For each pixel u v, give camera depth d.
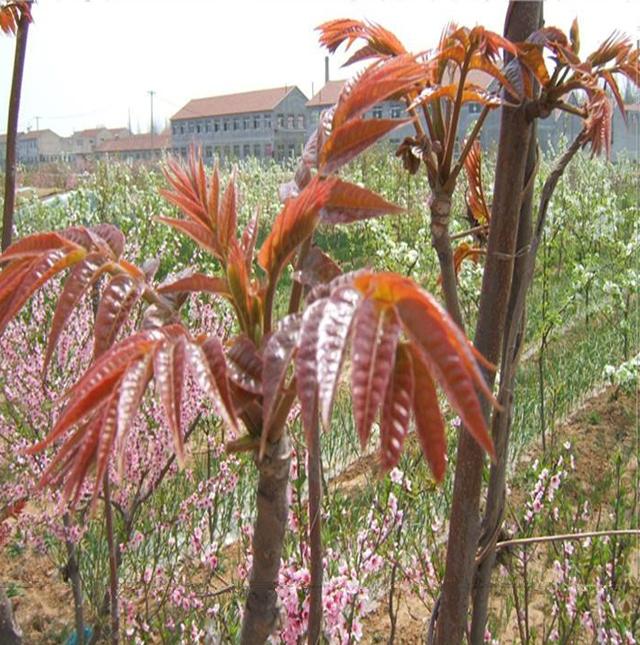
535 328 5.47
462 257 1.67
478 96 1.18
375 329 0.58
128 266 0.98
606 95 1.21
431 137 1.24
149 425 2.73
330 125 1.10
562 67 1.18
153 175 12.03
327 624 1.73
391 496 2.30
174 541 3.02
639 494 3.38
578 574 2.65
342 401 4.39
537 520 2.82
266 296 0.95
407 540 2.93
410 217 7.48
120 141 48.81
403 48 1.22
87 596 3.00
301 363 0.59
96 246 0.95
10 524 3.01
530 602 2.96
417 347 0.58
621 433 4.59
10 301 0.93
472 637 1.55
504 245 1.25
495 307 1.26
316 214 0.87
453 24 1.07
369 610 2.86
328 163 0.91
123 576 2.96
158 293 0.97
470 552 1.32
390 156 11.66
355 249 8.65
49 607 2.97
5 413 3.41
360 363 0.57
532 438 4.42
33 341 3.15
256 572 1.01
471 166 1.56
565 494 3.53
